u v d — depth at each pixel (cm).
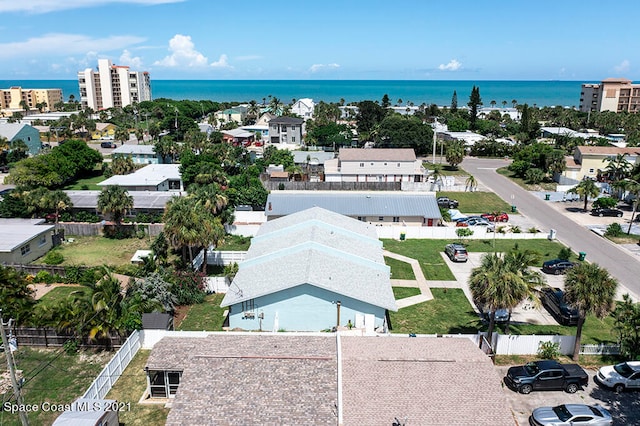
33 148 10362
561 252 4700
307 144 12431
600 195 7362
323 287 3288
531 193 7681
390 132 10781
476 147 11119
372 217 5894
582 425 2331
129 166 8394
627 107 18475
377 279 3681
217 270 4581
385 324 3397
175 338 2897
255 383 2294
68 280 4269
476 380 2278
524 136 12025
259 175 8162
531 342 3075
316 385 2278
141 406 2605
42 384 2786
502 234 5528
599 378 2773
